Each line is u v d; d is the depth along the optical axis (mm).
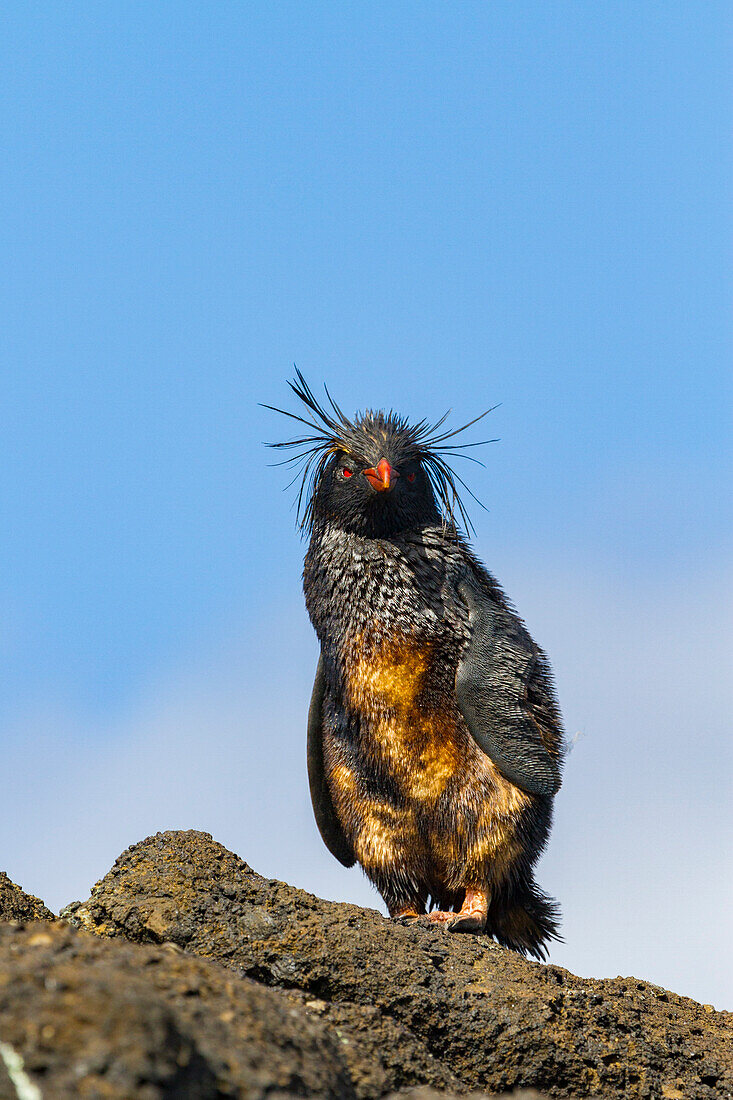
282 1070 6930
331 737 15344
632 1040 11344
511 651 14711
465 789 14273
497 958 12117
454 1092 9875
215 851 12742
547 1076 10875
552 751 14812
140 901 12031
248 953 11422
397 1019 11008
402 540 15203
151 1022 5953
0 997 6180
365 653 14695
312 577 15641
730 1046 12016
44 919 12094
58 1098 5500
